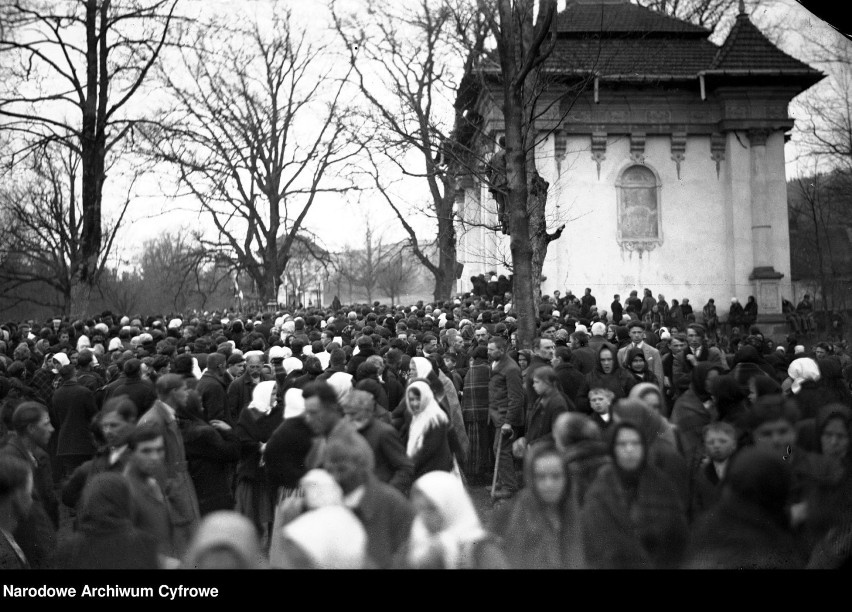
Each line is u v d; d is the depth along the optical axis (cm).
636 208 3625
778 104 3591
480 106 3117
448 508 458
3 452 609
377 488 474
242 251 4272
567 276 3572
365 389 802
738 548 466
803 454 508
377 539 457
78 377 1108
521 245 1465
